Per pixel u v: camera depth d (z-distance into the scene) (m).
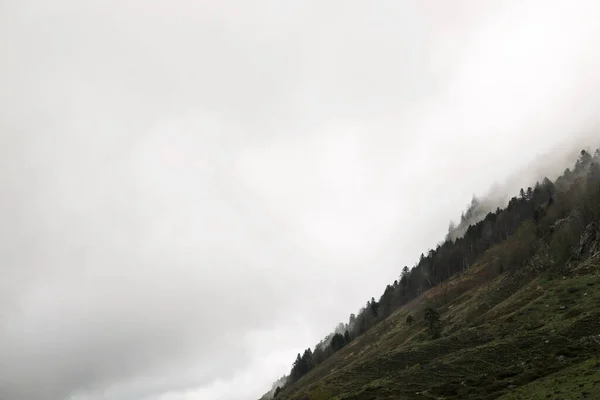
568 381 62.03
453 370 92.06
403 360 118.69
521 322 115.31
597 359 69.00
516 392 66.56
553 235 189.00
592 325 89.38
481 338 116.19
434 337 153.88
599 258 140.88
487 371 86.00
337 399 95.94
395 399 84.06
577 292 119.31
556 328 95.88
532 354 86.62
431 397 78.69
